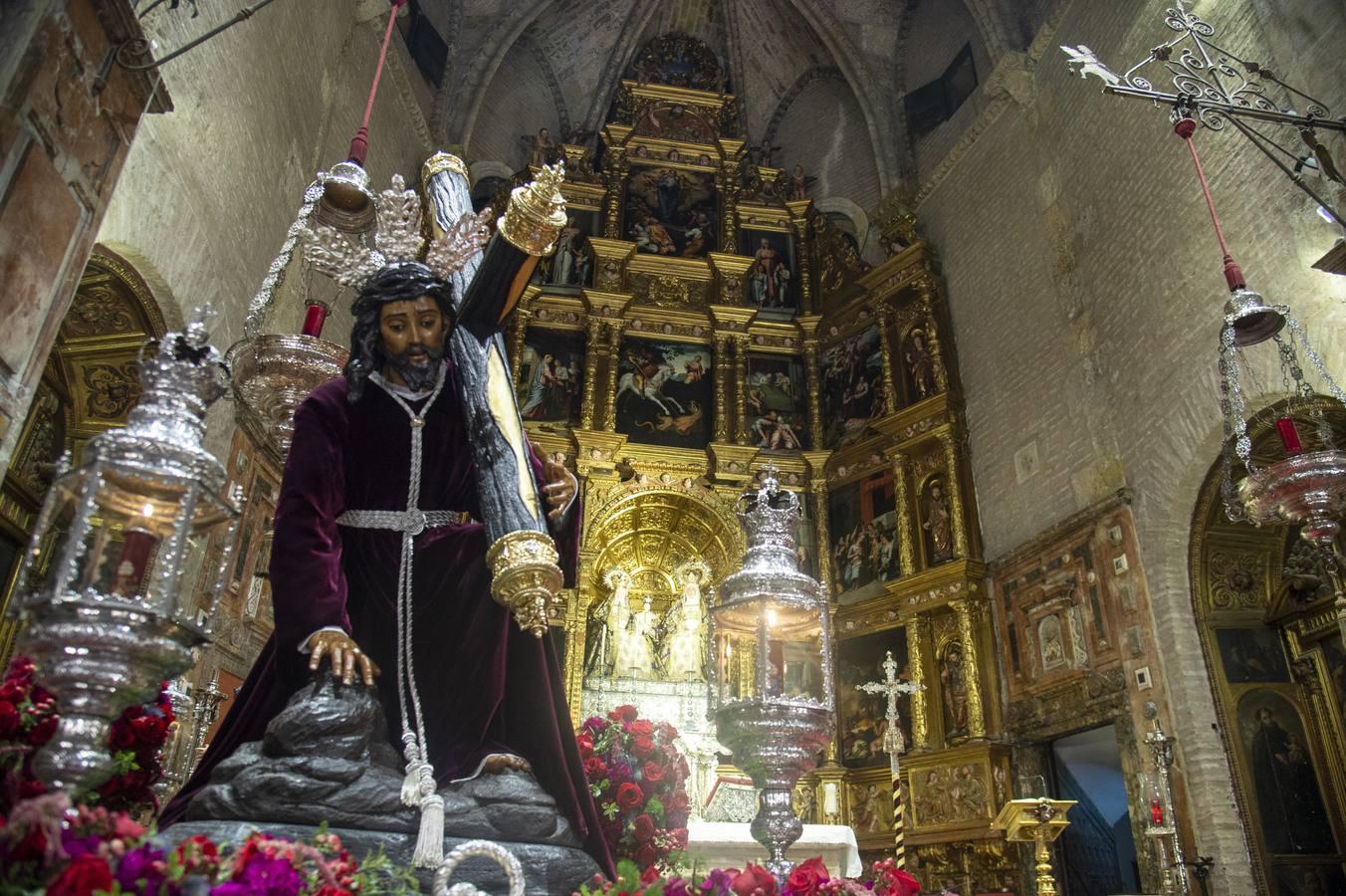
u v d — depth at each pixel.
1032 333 14.12
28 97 4.80
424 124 17.02
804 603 3.97
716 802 9.67
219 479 2.72
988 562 14.14
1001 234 15.30
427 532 3.61
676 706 14.86
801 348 18.33
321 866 2.34
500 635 3.55
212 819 2.79
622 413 17.20
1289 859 9.49
